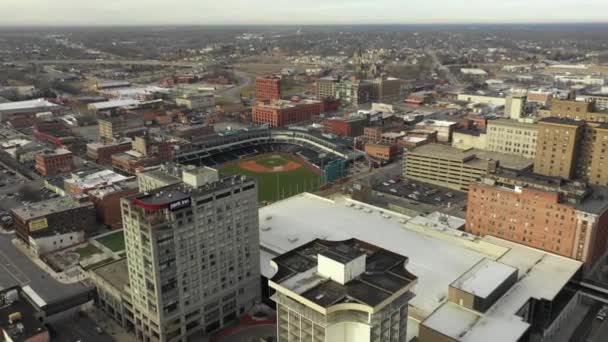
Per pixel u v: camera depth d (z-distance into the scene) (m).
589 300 188.12
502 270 171.75
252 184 167.00
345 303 103.06
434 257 196.38
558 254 197.50
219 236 160.88
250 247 172.50
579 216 189.12
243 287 174.00
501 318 153.75
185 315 157.75
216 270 163.38
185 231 150.50
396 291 107.19
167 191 155.88
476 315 155.38
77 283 199.25
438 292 172.50
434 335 146.25
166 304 151.62
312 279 112.19
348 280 110.69
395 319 110.81
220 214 159.25
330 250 115.44
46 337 151.00
